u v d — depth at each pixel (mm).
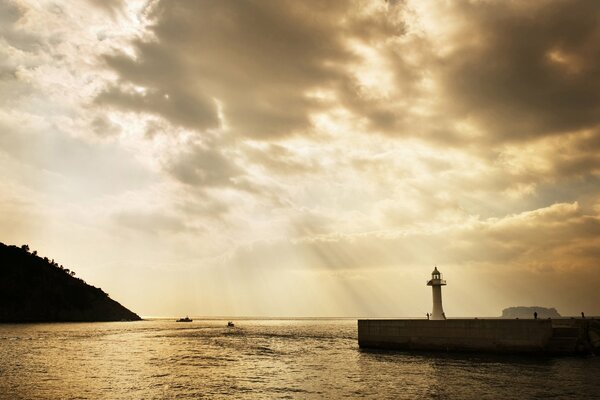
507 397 28109
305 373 40438
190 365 47344
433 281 67250
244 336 111312
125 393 31078
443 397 28531
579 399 27344
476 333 49469
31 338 90062
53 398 29297
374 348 59062
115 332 123375
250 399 28969
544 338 45406
